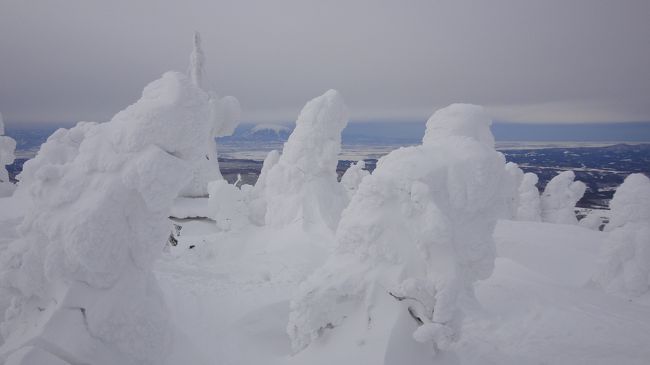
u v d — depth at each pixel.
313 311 7.57
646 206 16.09
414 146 8.20
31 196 6.18
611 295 15.43
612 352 9.24
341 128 20.70
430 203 7.14
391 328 6.96
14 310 6.12
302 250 17.00
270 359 8.43
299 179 20.02
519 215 36.81
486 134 12.49
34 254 6.01
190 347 7.80
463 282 7.93
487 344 9.61
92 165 6.09
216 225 24.38
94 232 5.74
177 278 12.73
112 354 6.02
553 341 9.77
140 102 6.29
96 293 6.04
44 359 5.44
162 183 5.98
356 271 7.59
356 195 7.95
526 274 15.86
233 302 11.02
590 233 23.52
